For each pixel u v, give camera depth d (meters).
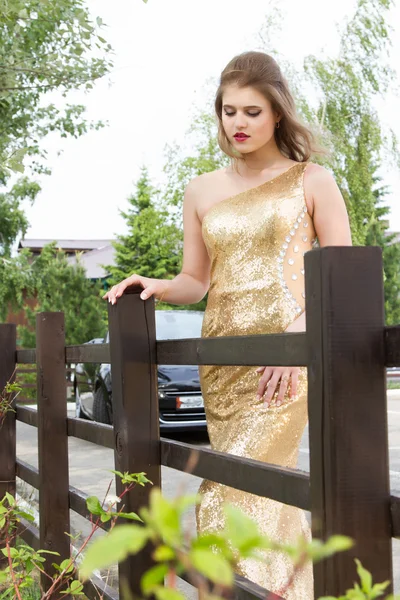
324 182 2.21
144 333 2.16
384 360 1.22
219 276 2.27
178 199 23.08
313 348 1.24
